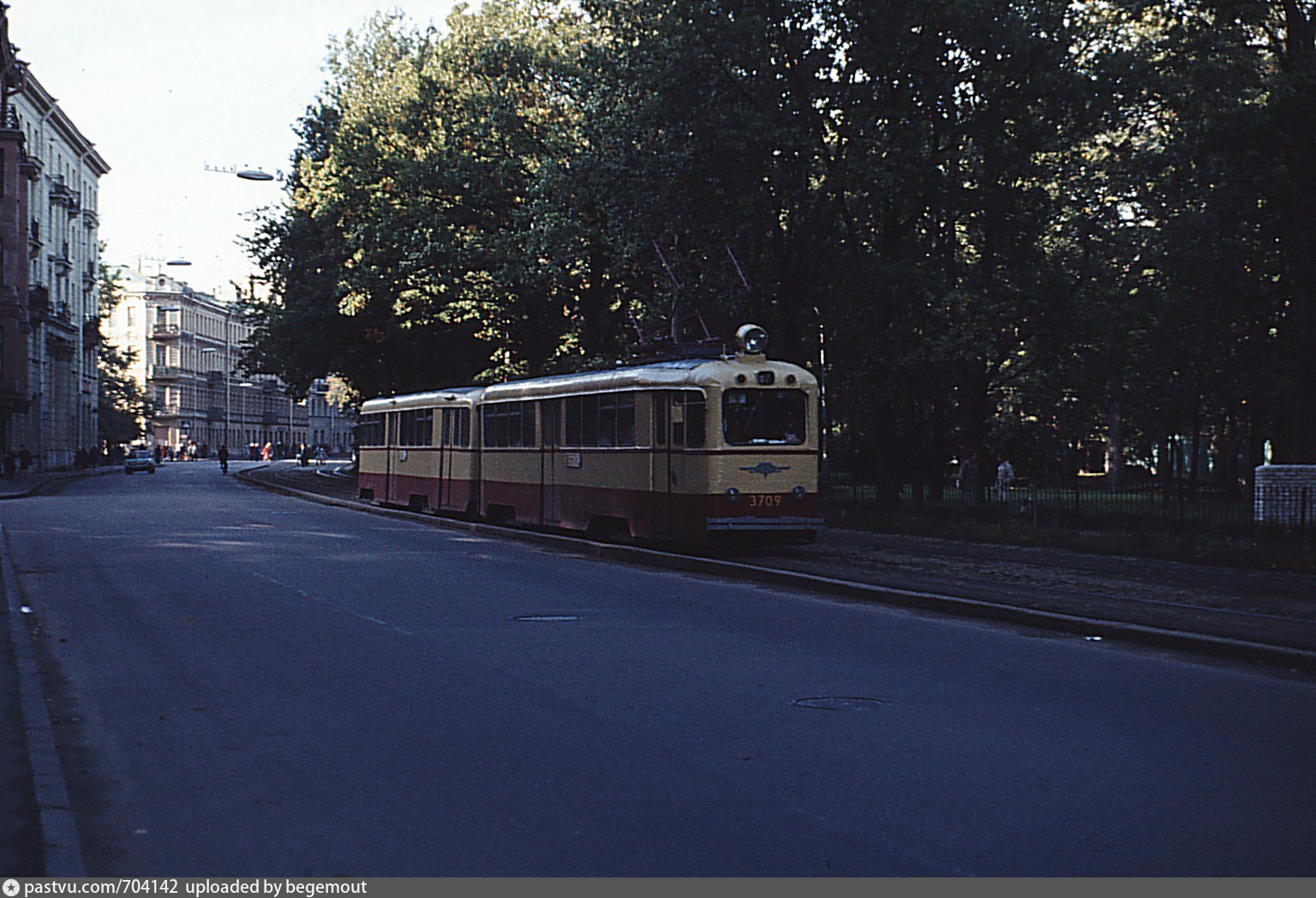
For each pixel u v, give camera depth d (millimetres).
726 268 32438
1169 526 24344
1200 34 29453
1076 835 5625
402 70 43250
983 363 36438
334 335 51969
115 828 5762
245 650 10773
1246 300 33406
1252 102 28281
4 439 67250
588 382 24859
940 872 5133
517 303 41000
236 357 155250
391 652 10680
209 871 5156
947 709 8367
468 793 6320
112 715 8234
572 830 5691
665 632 12047
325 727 7820
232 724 7930
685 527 21688
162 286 134125
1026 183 35062
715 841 5523
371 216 42594
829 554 21656
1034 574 18000
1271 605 14312
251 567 18094
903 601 14633
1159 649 11391
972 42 29938
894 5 29219
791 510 21719
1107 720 8086
